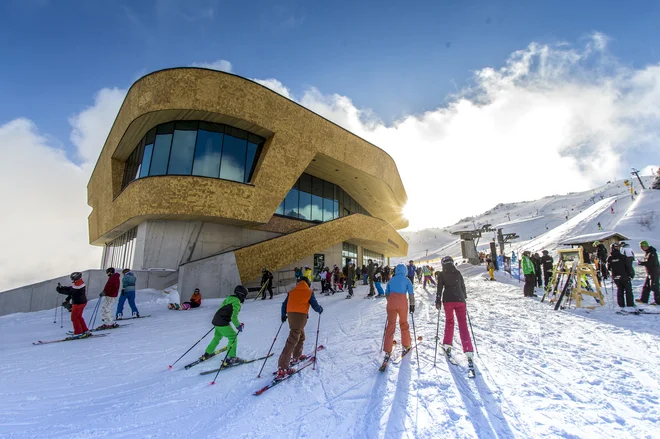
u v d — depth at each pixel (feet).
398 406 10.80
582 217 153.89
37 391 14.08
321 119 69.87
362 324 26.30
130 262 62.64
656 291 25.85
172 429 10.32
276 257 60.39
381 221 96.58
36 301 40.96
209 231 59.77
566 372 12.85
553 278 31.78
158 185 52.65
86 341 23.86
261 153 63.41
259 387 13.78
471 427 9.16
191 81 53.57
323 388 13.01
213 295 50.29
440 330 22.36
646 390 10.77
